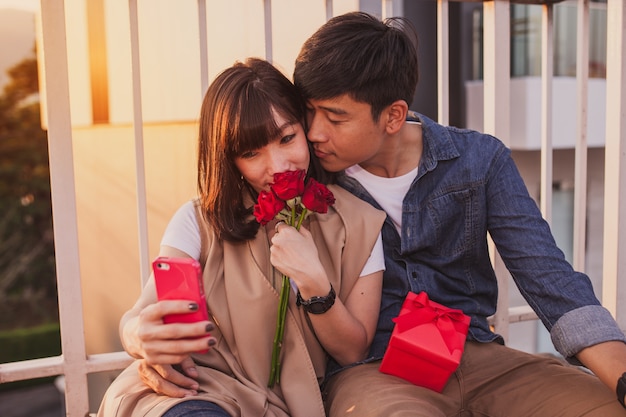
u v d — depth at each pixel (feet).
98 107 16.37
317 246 4.92
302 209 4.58
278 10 9.29
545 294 4.74
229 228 4.61
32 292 38.45
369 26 4.75
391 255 5.29
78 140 17.97
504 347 5.22
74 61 17.25
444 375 4.56
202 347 3.92
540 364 4.89
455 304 5.31
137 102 5.68
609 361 4.26
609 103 6.31
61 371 5.49
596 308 4.50
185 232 4.71
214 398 4.02
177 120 12.41
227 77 4.50
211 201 4.62
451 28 17.53
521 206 5.07
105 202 16.48
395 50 4.73
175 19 12.16
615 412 4.17
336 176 5.36
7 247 38.17
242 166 4.57
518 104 16.17
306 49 4.69
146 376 4.09
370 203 5.28
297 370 4.59
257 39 9.50
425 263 5.30
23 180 38.70
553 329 4.62
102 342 17.67
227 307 4.63
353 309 4.87
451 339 4.57
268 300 4.60
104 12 15.35
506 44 6.63
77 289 5.47
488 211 5.21
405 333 4.57
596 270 18.35
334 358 4.92
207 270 4.65
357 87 4.55
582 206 6.90
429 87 16.19
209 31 11.34
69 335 5.48
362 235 4.91
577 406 4.33
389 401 4.33
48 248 38.83
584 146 6.87
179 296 3.96
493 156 5.23
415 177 5.25
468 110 17.29
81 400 5.55
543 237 4.92
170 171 13.06
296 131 4.55
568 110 16.55
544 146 6.90
